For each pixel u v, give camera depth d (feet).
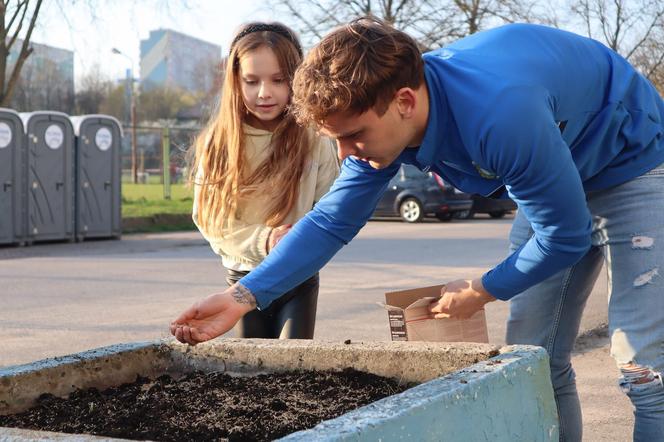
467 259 35.06
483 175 7.07
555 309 9.32
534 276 7.22
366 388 7.22
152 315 22.26
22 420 6.54
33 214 41.47
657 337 7.83
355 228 7.73
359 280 28.73
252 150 10.02
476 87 6.47
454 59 6.77
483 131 6.35
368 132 6.44
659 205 7.90
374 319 21.26
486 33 7.07
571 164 6.59
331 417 6.42
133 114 130.52
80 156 43.68
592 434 12.17
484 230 50.57
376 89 6.22
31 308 23.31
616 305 8.11
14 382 6.85
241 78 9.83
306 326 10.23
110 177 45.24
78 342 18.89
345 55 6.19
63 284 28.04
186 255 37.78
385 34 6.32
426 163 6.97
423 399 5.36
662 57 68.95
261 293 7.48
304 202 10.18
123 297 25.31
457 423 5.53
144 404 6.94
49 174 42.04
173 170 95.71
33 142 41.22
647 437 7.97
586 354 17.12
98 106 168.86
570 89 7.00
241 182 9.98
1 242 40.01
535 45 6.98
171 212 57.62
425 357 7.23
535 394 6.44
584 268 9.15
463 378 5.86
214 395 7.17
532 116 6.28
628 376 7.99
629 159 7.89
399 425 5.08
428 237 45.93
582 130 7.47
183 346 8.04
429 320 8.27
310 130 9.98
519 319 9.52
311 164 10.09
